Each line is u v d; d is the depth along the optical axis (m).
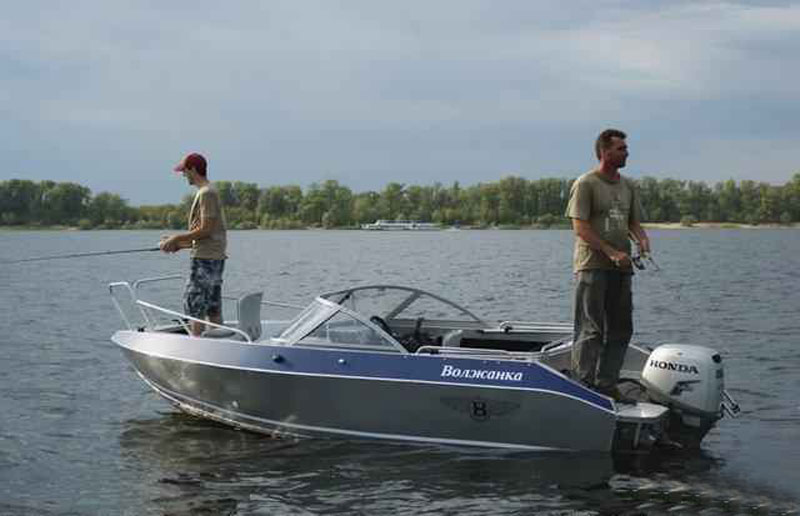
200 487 6.65
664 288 23.95
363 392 7.35
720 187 148.38
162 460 7.33
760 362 11.73
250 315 8.66
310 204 146.75
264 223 146.25
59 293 23.34
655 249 58.50
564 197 144.12
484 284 25.47
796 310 18.05
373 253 51.50
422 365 7.22
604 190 6.84
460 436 7.27
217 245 8.48
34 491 6.61
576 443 7.01
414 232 134.00
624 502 6.20
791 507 6.09
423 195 150.62
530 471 6.78
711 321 16.28
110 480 6.85
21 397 9.71
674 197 148.25
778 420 8.52
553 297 21.14
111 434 8.16
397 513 6.06
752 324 15.79
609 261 6.89
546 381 6.91
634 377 7.58
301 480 6.74
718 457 7.22
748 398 9.52
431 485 6.55
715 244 70.19
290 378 7.53
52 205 134.75
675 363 7.04
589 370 6.99
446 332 8.64
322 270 33.75
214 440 7.89
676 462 7.04
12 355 12.48
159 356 8.27
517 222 144.38
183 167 8.53
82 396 9.75
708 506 6.12
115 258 48.59
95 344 13.58
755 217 147.75
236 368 7.75
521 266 35.44
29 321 16.69
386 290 8.57
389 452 7.29
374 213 148.75
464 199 149.00
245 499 6.38
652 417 6.74
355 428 7.53
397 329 8.67
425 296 8.71
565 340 7.95
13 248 66.31
